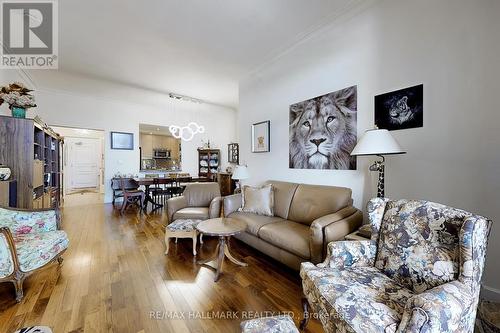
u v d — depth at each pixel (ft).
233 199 10.61
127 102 20.86
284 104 11.67
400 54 7.10
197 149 25.90
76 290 6.46
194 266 8.04
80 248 9.57
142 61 12.61
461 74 5.89
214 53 11.69
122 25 9.32
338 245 5.10
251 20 9.01
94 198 21.84
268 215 9.83
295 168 11.07
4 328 4.97
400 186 7.12
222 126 26.32
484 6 5.54
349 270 4.84
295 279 7.19
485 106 5.55
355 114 8.40
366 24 8.00
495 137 5.43
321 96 9.68
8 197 8.11
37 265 6.46
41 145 12.33
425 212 4.48
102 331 4.91
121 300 6.02
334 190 8.36
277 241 7.56
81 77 14.85
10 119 9.07
